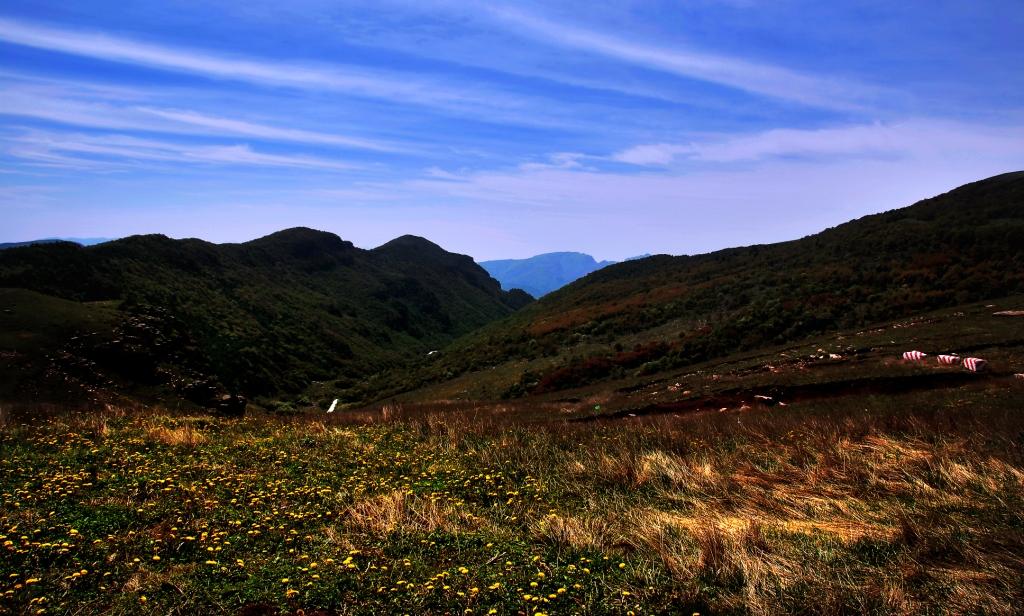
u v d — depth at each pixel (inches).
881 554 226.2
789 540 246.1
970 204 2482.8
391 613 178.1
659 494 331.3
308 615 176.7
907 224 2395.4
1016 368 841.5
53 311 1149.7
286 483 334.3
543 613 175.6
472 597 187.0
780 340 1551.4
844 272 1934.1
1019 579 194.4
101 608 177.3
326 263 5880.9
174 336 1740.9
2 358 917.2
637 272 3860.7
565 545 244.1
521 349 2386.8
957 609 180.4
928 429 432.1
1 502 261.0
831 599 186.7
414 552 230.1
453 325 6348.4
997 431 398.6
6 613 167.9
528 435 540.4
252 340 2997.0
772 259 2684.5
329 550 228.7
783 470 359.3
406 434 567.2
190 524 254.5
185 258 3595.0
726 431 526.3
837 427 470.9
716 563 219.0
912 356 1003.9
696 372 1376.7
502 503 316.2
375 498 298.2
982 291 1478.8
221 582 196.4
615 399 1225.4
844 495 307.3
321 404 2571.4
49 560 205.0
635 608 184.7
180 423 576.4
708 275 2802.7
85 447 414.3
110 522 248.1
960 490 295.9
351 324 4574.3
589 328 2341.3
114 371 1066.7
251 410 1165.7
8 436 426.3
